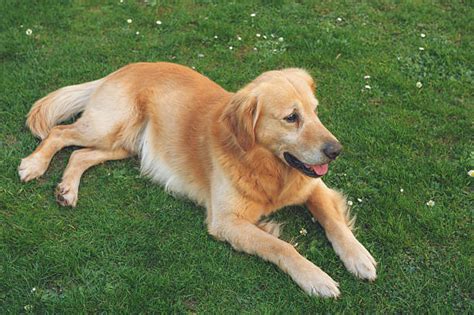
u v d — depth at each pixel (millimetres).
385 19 2709
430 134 2197
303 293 1769
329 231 1887
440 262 1839
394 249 1867
